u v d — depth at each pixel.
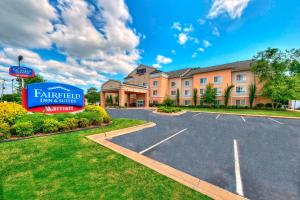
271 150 5.79
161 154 5.25
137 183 3.33
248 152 5.56
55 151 4.95
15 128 6.33
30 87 8.47
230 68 29.69
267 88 25.12
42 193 2.90
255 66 26.66
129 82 45.81
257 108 26.84
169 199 2.84
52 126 7.31
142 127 9.81
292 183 3.58
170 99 37.81
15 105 7.33
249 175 3.92
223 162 4.68
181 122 12.41
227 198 2.98
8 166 3.88
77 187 3.12
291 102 31.98
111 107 33.84
